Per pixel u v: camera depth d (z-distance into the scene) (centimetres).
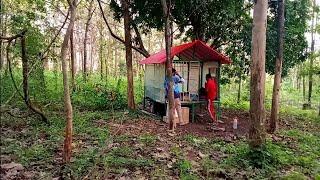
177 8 1591
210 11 1642
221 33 1727
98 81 2305
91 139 958
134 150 870
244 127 1366
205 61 1457
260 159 814
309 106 2497
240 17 1736
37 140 898
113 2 1653
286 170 813
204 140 1048
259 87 834
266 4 823
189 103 1377
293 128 1492
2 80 1255
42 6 1638
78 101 1628
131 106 1515
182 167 751
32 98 1363
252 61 837
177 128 1238
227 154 915
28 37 1262
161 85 1423
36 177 648
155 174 707
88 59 4566
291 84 4319
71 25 715
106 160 739
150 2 1592
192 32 1786
